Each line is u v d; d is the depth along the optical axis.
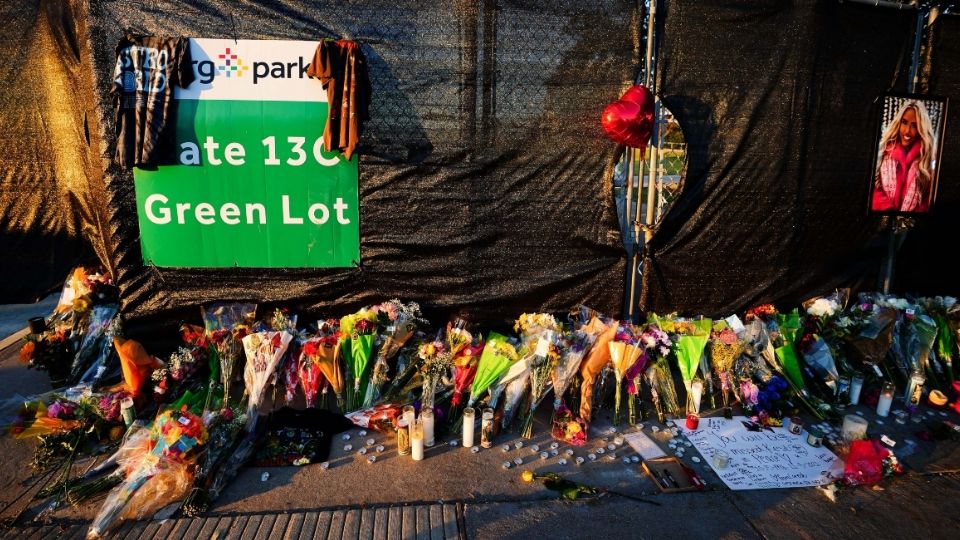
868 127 4.29
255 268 3.95
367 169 3.87
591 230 4.09
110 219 3.75
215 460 2.86
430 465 3.05
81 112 3.96
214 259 3.91
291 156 3.78
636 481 2.97
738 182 4.16
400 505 2.70
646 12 3.88
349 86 3.60
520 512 2.66
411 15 3.72
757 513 2.71
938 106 4.37
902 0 4.27
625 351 3.52
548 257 4.12
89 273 4.29
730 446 3.33
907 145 4.38
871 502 2.83
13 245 4.21
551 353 3.44
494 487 2.87
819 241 4.41
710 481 2.98
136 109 3.57
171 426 2.83
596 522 2.61
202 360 3.67
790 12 3.98
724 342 3.80
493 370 3.51
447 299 4.13
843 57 4.13
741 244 4.28
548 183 4.00
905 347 4.27
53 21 3.84
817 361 4.08
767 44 4.00
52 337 3.92
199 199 3.79
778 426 3.58
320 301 4.06
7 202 4.14
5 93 3.95
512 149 3.93
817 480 3.01
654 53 3.91
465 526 2.55
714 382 3.94
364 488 2.82
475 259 4.08
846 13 4.09
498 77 3.83
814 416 3.73
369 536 2.46
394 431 3.33
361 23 3.69
